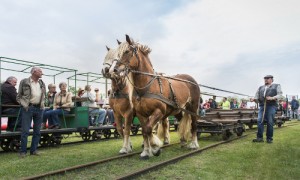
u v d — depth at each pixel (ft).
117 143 35.37
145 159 22.68
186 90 27.37
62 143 35.35
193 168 19.52
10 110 28.17
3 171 19.16
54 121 32.71
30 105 25.16
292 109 101.65
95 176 17.56
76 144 34.68
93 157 24.61
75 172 18.54
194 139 28.63
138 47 22.68
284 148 28.04
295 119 103.55
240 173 18.07
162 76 23.95
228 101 61.05
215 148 28.55
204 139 37.11
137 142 35.99
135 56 21.91
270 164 20.36
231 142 33.60
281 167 19.42
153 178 17.06
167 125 31.65
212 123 35.04
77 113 34.24
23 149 25.18
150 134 22.90
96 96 43.47
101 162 21.36
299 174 17.46
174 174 17.95
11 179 17.11
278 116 61.00
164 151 26.73
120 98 26.53
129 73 21.88
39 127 26.17
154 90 22.34
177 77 28.68
